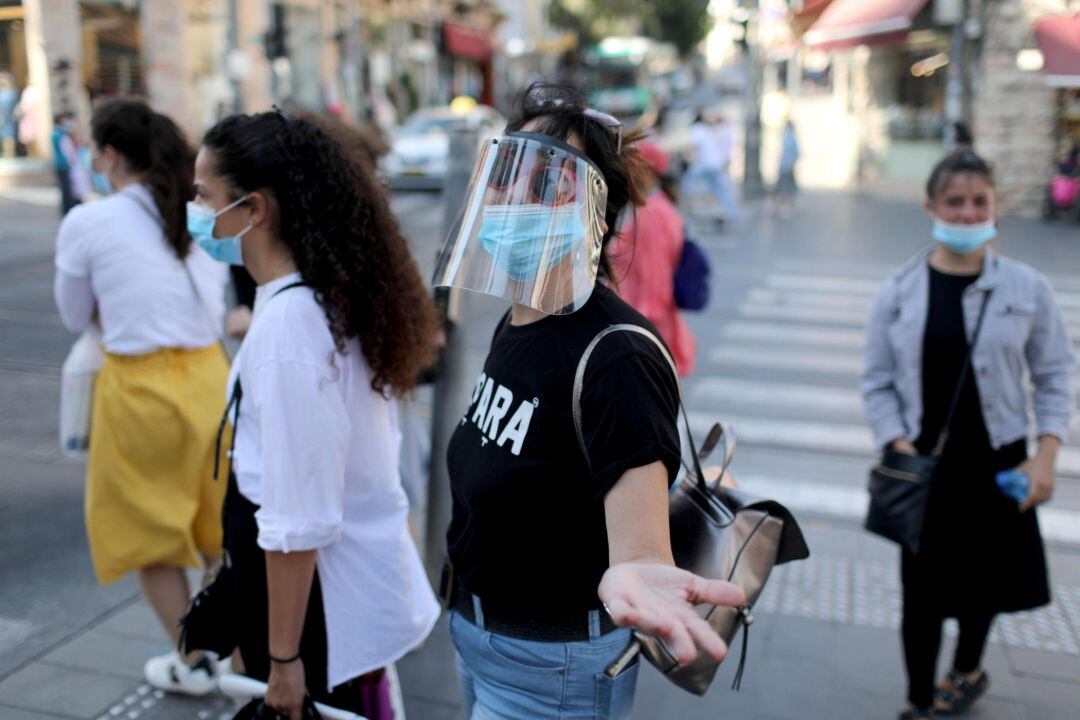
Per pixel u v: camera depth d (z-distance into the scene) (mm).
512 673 1831
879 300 3090
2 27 17766
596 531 1716
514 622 1810
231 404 2221
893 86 21594
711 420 6496
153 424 3023
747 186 19828
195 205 2225
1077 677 3535
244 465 2162
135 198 3029
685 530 1771
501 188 1761
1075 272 11562
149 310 2998
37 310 8969
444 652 3635
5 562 4277
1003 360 2918
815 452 5973
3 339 7977
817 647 3744
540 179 1724
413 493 3711
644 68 38312
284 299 2078
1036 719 3264
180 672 3273
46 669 3453
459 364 3793
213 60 20531
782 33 23125
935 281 2994
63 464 5430
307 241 2100
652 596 1307
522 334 1785
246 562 2215
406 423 3664
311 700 2135
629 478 1532
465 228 1813
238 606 2246
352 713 2219
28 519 4715
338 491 2064
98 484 3086
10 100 17859
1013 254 13008
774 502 1785
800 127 25531
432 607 2463
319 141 2176
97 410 3080
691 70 55406
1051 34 15914
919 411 2988
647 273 4242
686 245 4398
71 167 13727
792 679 3521
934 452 2953
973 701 3291
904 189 20344
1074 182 16297
